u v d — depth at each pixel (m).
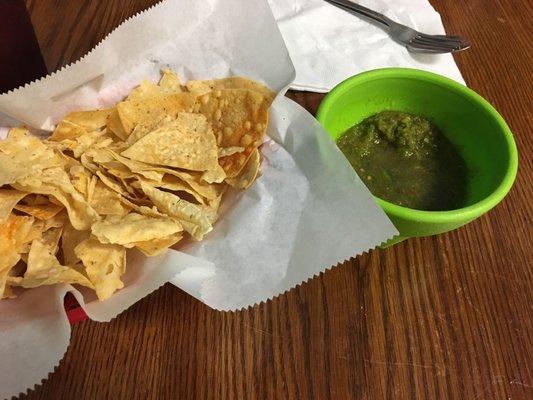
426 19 0.41
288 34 0.37
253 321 0.26
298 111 0.28
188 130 0.30
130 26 0.30
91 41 0.38
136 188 0.29
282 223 0.26
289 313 0.26
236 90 0.31
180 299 0.26
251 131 0.30
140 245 0.25
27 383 0.21
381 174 0.30
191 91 0.32
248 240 0.26
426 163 0.31
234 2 0.31
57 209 0.28
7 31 0.28
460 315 0.26
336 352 0.25
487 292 0.27
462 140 0.31
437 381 0.24
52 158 0.29
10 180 0.26
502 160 0.27
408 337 0.26
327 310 0.26
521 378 0.25
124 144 0.30
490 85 0.38
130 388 0.23
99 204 0.28
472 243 0.29
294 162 0.28
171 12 0.31
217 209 0.29
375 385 0.24
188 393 0.23
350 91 0.30
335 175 0.26
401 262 0.28
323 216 0.26
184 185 0.29
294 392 0.24
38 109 0.30
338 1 0.40
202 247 0.26
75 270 0.25
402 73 0.31
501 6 0.44
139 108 0.31
